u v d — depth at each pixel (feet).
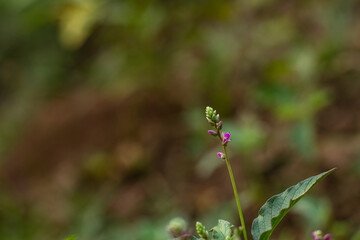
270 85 12.09
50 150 18.30
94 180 16.81
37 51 24.06
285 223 12.19
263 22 17.22
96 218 15.12
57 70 22.89
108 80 19.93
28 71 23.89
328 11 15.72
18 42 24.80
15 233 15.90
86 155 17.51
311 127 11.45
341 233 10.96
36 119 19.80
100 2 17.58
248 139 12.02
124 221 14.97
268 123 14.66
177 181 15.26
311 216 10.23
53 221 16.14
